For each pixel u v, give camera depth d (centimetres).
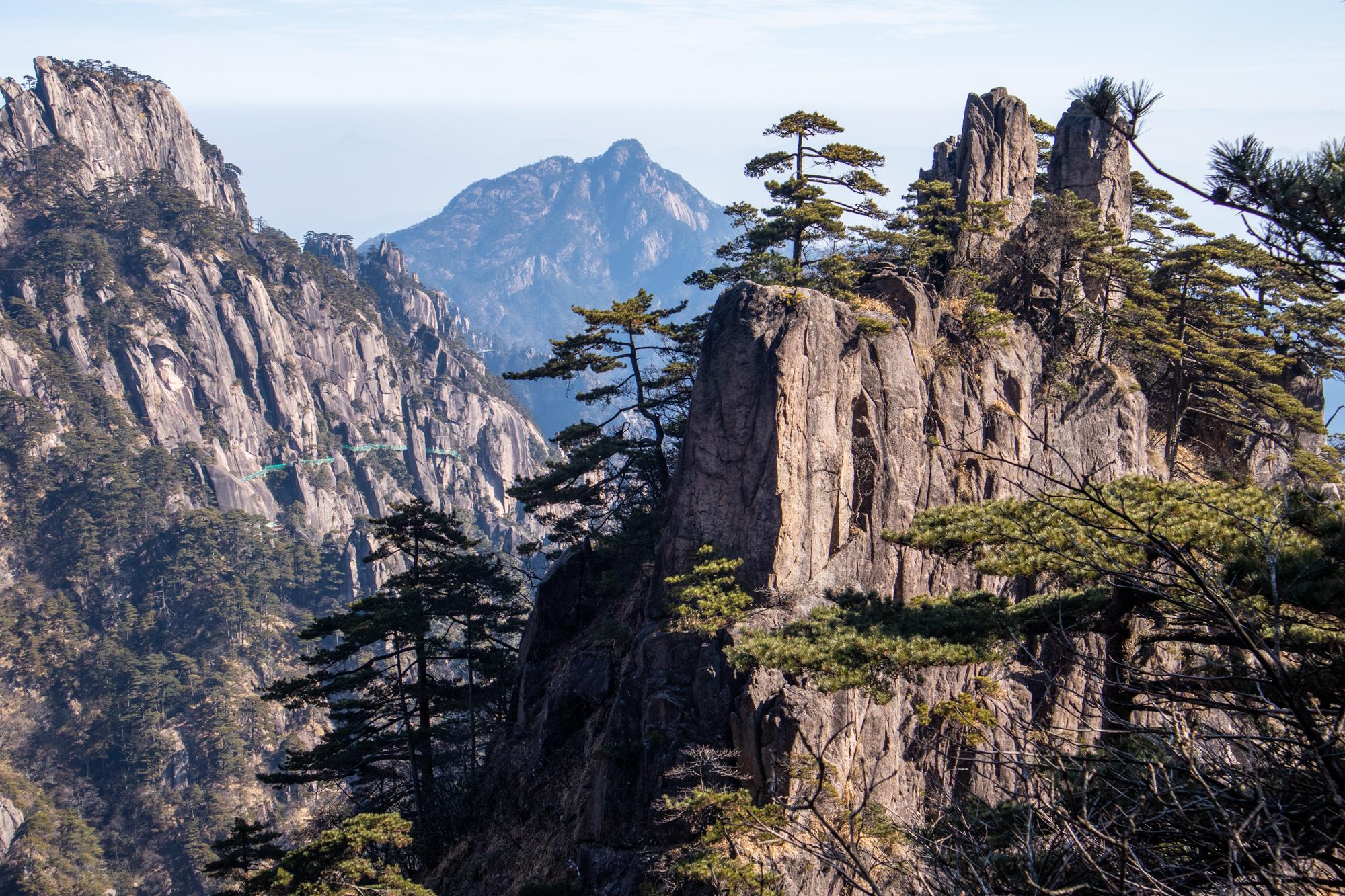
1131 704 989
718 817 2175
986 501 1709
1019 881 898
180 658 17988
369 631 3781
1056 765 873
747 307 2897
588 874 2559
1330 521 1145
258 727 17088
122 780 15725
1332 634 1141
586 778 2881
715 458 2867
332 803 5244
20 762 16075
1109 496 1479
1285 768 809
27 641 18100
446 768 4175
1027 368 3697
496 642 4278
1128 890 766
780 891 2002
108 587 19712
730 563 2684
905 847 1566
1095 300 4409
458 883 3209
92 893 13388
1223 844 790
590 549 3978
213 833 14662
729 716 2509
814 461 2852
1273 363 4922
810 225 3672
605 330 3681
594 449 3888
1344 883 729
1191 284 4931
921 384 3209
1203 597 1050
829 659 1627
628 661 2847
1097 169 4666
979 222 4022
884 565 2981
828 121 3659
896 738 2602
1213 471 4778
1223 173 859
